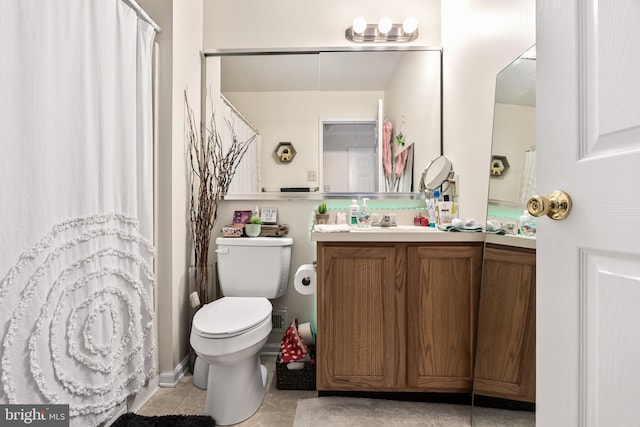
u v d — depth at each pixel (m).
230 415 1.58
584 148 0.63
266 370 2.07
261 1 2.47
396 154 2.44
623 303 0.55
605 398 0.58
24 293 1.08
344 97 2.46
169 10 1.96
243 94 2.46
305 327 2.08
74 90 1.28
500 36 1.61
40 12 1.13
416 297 1.70
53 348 1.18
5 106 1.03
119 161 1.55
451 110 2.26
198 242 2.20
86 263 1.33
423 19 2.47
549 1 0.71
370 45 2.45
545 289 0.72
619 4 0.56
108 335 1.45
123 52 1.58
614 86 0.57
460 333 1.69
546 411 0.72
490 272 1.55
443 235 1.68
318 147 2.45
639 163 0.52
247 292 2.17
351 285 1.72
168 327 1.93
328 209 2.44
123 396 1.55
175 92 2.00
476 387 1.57
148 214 1.76
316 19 2.46
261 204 2.44
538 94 0.74
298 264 2.42
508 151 1.48
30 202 1.10
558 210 0.66
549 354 0.71
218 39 2.46
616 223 0.56
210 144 2.44
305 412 1.65
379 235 1.70
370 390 1.73
